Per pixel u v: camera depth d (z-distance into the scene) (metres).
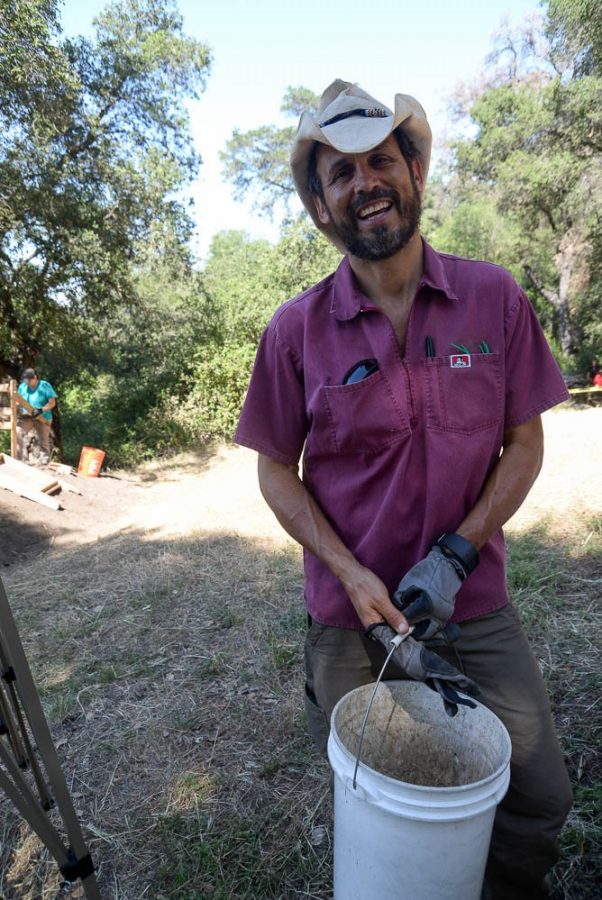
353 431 1.65
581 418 9.85
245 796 2.50
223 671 3.43
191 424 13.42
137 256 12.91
